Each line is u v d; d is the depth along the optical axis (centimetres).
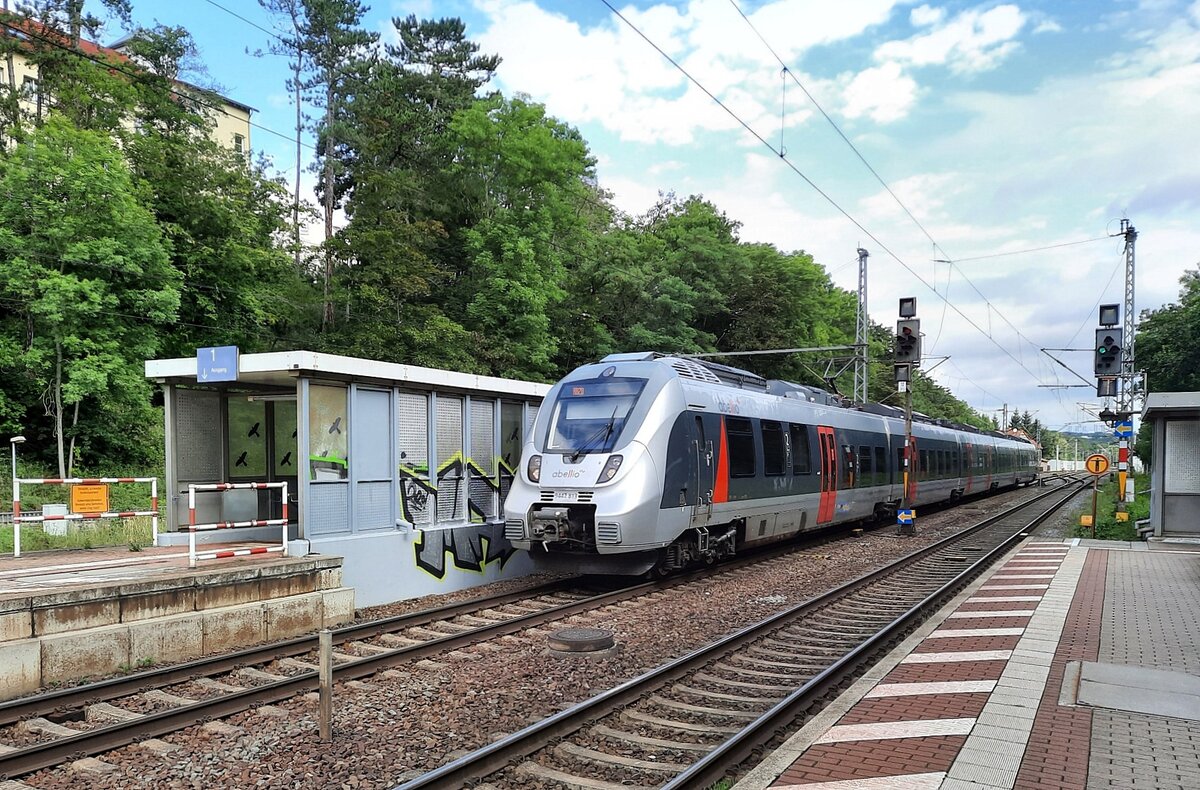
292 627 946
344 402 1105
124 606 795
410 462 1209
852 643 934
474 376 1310
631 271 3828
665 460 1232
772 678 789
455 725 645
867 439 2128
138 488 2564
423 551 1198
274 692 715
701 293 4081
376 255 2941
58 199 2319
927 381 8956
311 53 3891
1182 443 1809
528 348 3203
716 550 1419
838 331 5616
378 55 4138
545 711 682
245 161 3297
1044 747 532
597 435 1237
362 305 2947
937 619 985
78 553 1079
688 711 684
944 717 595
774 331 4219
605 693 678
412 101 3944
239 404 1244
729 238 5122
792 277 4484
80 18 3169
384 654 817
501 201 3594
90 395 2480
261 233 3259
